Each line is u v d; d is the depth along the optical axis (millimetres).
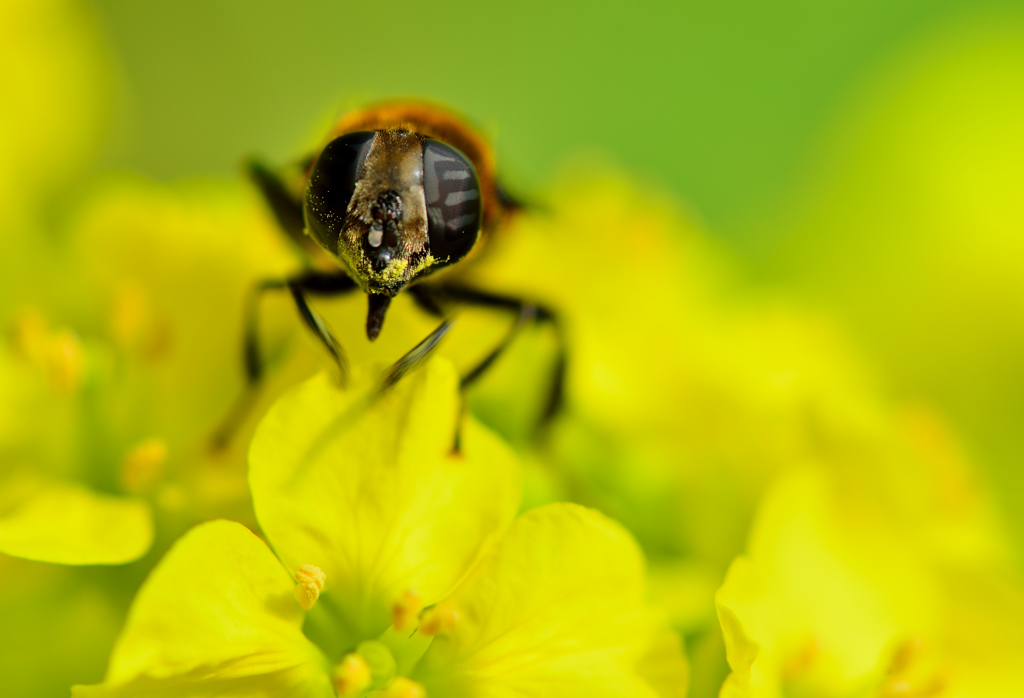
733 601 86
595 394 95
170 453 92
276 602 83
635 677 83
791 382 95
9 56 105
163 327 93
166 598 80
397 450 84
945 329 117
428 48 141
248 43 135
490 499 84
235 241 95
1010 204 118
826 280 120
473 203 82
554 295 98
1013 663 90
